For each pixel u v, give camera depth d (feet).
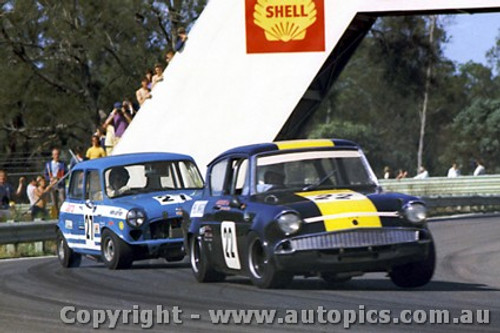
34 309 125.90
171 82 305.53
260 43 295.89
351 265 127.13
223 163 149.79
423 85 403.75
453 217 336.49
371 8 286.87
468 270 165.99
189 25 485.15
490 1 278.46
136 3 470.80
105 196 193.47
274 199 134.92
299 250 127.24
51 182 306.14
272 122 294.87
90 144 492.13
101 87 491.72
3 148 495.00
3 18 467.52
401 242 128.06
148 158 200.13
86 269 190.39
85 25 465.06
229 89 298.76
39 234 250.37
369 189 139.44
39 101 484.74
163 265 193.88
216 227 144.66
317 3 291.17
